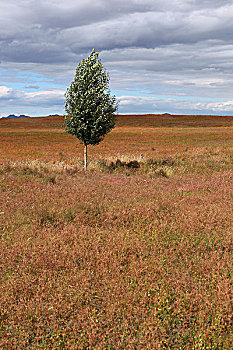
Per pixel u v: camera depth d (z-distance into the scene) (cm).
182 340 334
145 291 410
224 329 352
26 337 335
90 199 914
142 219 736
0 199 904
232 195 984
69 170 1647
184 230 652
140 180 1365
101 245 577
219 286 412
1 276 455
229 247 566
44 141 5331
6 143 4794
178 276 450
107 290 424
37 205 839
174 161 2144
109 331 341
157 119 13388
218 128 9681
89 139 1711
